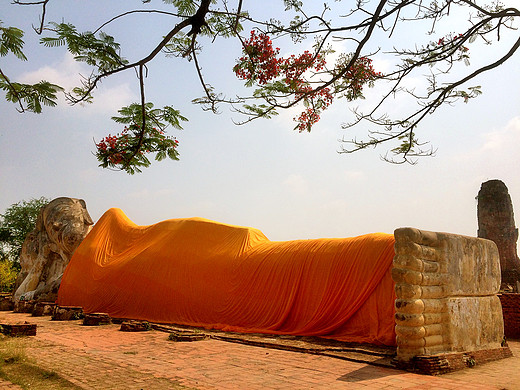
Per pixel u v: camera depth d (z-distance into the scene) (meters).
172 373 8.62
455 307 10.49
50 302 21.62
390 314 12.05
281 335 13.75
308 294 14.06
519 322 15.20
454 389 7.74
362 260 13.08
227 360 10.09
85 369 8.73
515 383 8.31
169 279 17.33
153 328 15.70
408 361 9.34
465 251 11.21
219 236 17.75
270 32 5.50
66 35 4.71
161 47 4.86
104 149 5.42
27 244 25.05
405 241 9.91
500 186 26.72
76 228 22.92
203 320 16.09
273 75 5.68
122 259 19.30
